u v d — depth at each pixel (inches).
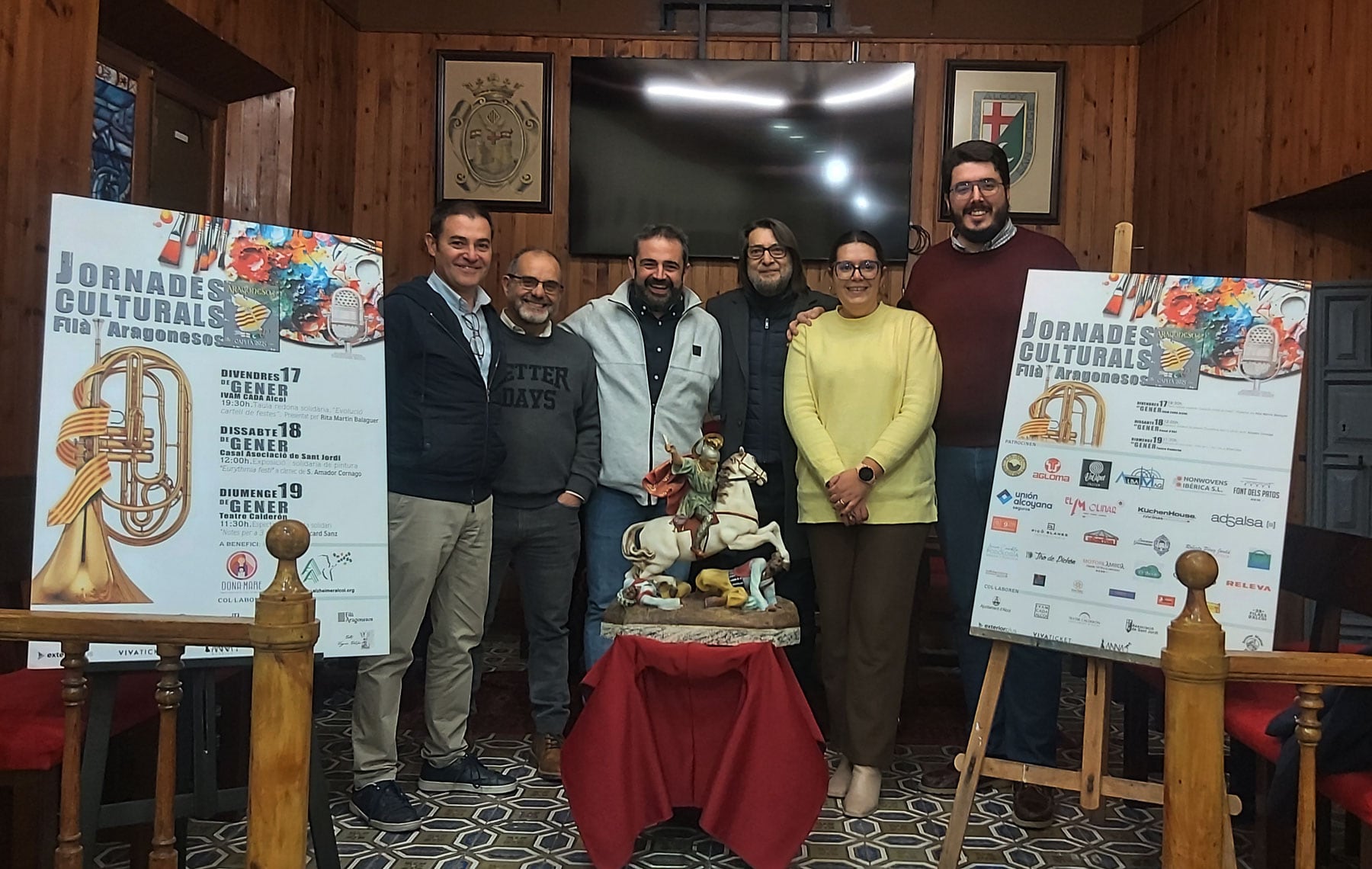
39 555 70.6
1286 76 141.0
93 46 108.8
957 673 150.9
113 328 74.3
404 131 188.4
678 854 88.9
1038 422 82.4
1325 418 148.3
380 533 82.3
